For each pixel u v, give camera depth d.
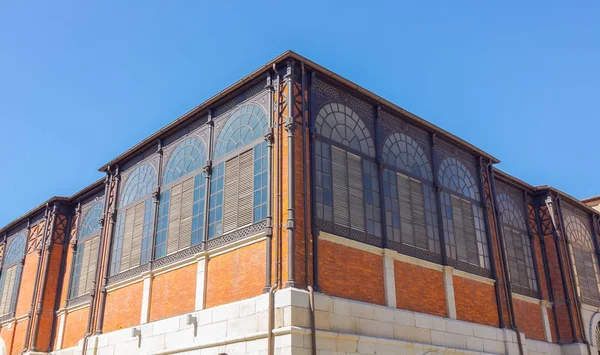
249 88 18.91
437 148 21.84
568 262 25.61
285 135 16.77
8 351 26.50
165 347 17.67
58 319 25.25
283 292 14.70
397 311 17.09
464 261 20.59
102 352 20.14
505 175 25.14
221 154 19.08
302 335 14.34
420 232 19.47
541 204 26.73
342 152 18.02
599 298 26.78
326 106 18.11
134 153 23.27
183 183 20.19
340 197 17.27
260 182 17.06
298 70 17.67
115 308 20.78
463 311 19.56
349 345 15.30
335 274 16.03
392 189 19.22
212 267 17.53
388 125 20.20
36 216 29.31
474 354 18.86
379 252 17.67
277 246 15.52
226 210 17.91
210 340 16.25
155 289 19.33
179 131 21.42
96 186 25.92
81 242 26.11
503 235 24.08
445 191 21.28
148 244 20.53
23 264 28.66
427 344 17.41
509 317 21.28
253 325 15.18
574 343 23.64
